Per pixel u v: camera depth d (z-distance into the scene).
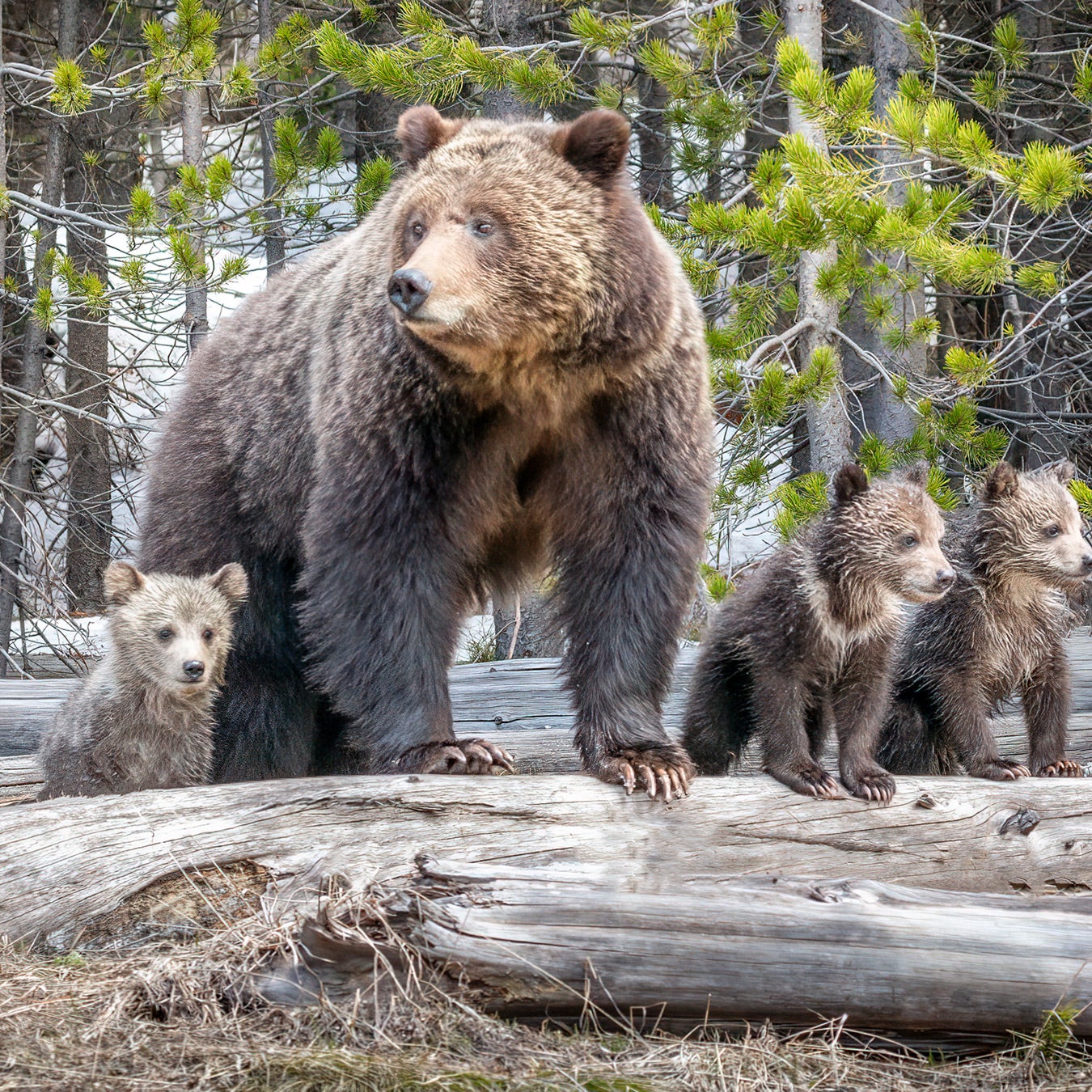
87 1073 6.47
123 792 10.51
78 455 29.67
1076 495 15.52
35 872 8.43
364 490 9.52
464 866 7.70
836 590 10.02
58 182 26.81
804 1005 7.54
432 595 9.70
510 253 8.77
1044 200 14.12
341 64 19.73
